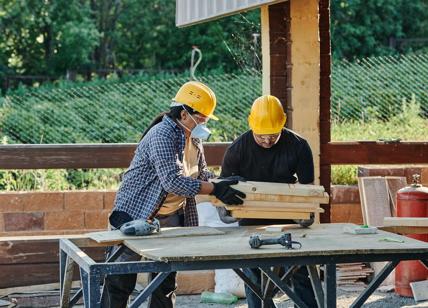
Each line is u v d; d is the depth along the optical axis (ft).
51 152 31.63
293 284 24.17
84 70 94.99
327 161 32.14
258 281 24.67
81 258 19.63
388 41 95.66
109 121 53.21
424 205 29.12
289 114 31.50
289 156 24.02
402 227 23.63
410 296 30.19
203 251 19.40
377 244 20.45
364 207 32.68
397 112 50.39
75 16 93.45
